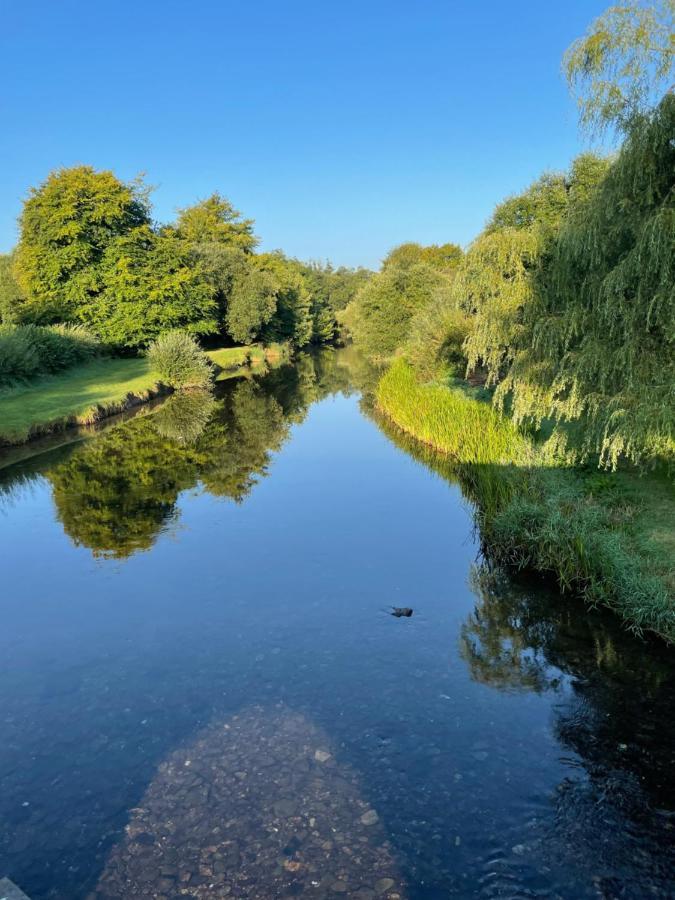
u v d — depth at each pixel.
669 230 7.18
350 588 8.55
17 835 4.44
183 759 5.18
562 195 19.94
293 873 4.03
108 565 9.69
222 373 40.78
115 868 4.12
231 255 48.22
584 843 4.23
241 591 8.55
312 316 62.72
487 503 10.54
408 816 4.49
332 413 25.20
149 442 19.67
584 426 9.38
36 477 15.47
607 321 8.26
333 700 5.98
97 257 37.62
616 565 7.49
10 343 26.23
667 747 5.18
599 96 8.34
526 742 5.30
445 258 62.78
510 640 7.10
